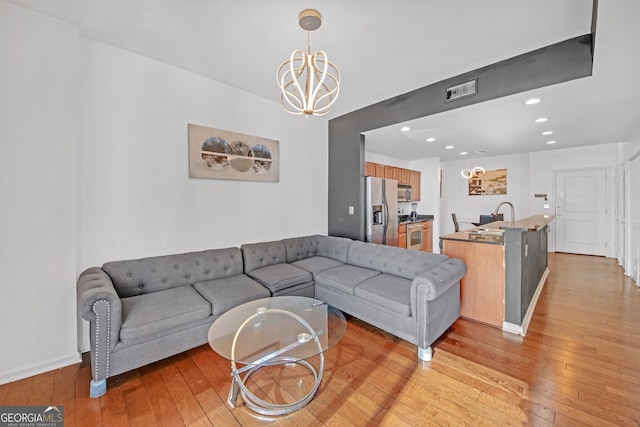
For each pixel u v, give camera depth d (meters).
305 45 2.34
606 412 1.55
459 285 2.72
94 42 2.30
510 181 6.62
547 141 4.72
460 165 7.48
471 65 2.63
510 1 1.78
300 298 2.47
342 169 4.18
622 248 4.76
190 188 2.90
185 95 2.83
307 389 1.77
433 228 6.39
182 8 1.91
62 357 2.04
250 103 3.38
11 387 1.80
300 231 4.03
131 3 1.86
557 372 1.91
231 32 2.18
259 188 3.51
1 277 1.83
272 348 1.74
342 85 3.06
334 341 1.80
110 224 2.41
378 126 3.63
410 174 6.21
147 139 2.60
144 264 2.45
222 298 2.30
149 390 1.78
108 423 1.51
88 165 2.29
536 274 3.39
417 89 3.19
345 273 2.92
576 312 2.91
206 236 3.04
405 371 1.95
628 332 2.46
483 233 3.21
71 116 2.08
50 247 2.00
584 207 5.78
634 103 2.75
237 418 1.55
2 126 1.82
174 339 2.03
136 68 2.52
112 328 1.76
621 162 4.82
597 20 1.59
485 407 1.60
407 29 2.09
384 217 4.38
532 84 2.40
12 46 1.86
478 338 2.41
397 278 2.78
